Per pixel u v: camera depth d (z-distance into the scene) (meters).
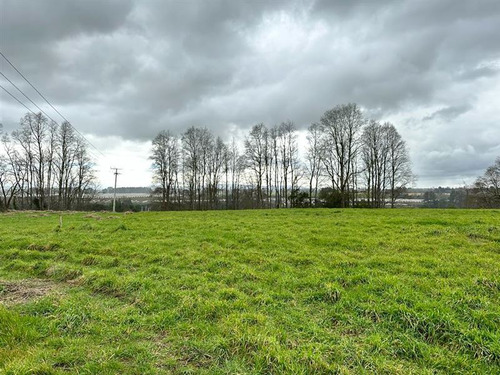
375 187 49.88
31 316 5.22
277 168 55.72
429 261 8.14
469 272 7.10
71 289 6.95
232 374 3.73
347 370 3.69
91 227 15.84
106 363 3.91
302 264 8.57
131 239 12.73
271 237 12.41
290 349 4.20
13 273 8.48
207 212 31.02
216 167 58.41
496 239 10.71
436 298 5.62
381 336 4.50
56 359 4.00
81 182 53.78
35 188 48.41
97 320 5.20
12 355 4.02
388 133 48.84
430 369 3.78
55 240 12.24
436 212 23.23
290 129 54.84
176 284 6.94
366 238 11.69
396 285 6.18
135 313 5.51
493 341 4.16
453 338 4.35
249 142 55.84
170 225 16.91
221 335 4.60
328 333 4.67
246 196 60.41
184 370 3.83
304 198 48.19
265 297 6.04
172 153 56.25
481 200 49.41
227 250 10.15
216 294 6.24
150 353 4.22
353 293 6.05
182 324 5.04
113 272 8.05
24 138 46.81
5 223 20.64
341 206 45.50
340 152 47.41
